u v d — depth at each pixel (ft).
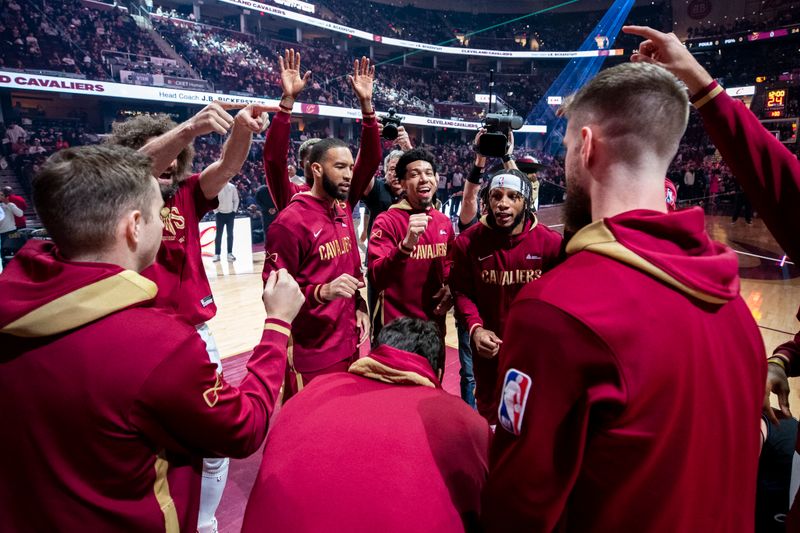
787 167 3.22
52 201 2.88
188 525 3.36
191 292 6.16
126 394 2.80
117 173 3.02
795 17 80.74
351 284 7.02
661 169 2.64
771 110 77.46
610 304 2.30
